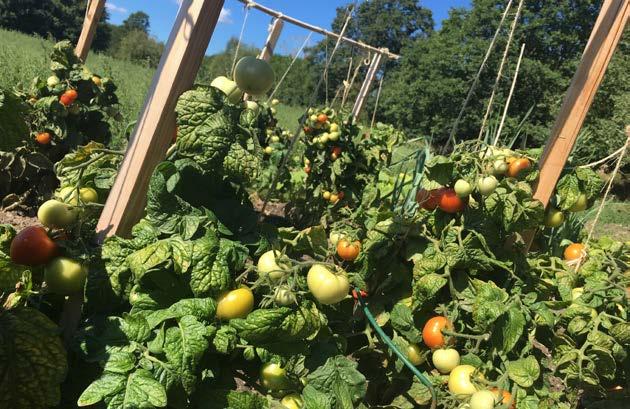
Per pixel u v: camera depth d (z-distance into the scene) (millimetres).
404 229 1901
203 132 1356
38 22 38562
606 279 2041
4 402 1202
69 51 4332
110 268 1333
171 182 1362
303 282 1539
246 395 1434
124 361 1226
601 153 13430
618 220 10922
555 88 21219
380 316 1941
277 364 1539
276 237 1604
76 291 1349
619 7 1868
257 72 1496
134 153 1476
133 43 32312
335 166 5363
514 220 1829
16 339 1220
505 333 1658
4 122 1510
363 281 1854
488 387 1677
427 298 1766
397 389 2047
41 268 1437
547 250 2678
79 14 41562
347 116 5648
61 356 1255
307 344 1503
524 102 21547
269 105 6340
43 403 1240
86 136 4684
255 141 1448
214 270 1350
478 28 23484
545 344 1976
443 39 24312
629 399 2357
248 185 1602
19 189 4621
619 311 2057
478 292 1766
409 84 27719
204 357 1424
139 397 1166
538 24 22422
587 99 1924
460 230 1854
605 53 1893
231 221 1549
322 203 5664
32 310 1271
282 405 1487
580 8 22703
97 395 1157
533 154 2104
